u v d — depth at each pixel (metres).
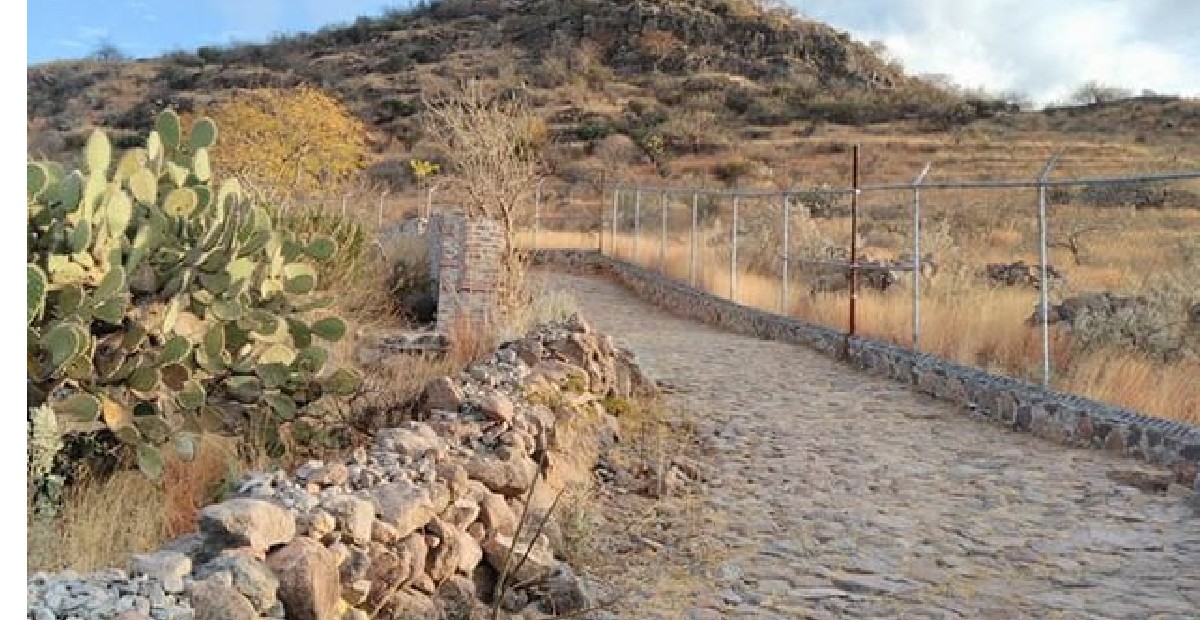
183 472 5.16
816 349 14.16
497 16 87.12
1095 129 54.19
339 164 27.45
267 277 6.36
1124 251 21.92
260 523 3.43
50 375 4.70
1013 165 44.09
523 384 6.89
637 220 25.42
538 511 5.32
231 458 5.23
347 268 10.41
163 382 5.50
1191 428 7.68
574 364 8.29
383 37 81.00
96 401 4.75
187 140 6.79
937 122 61.34
